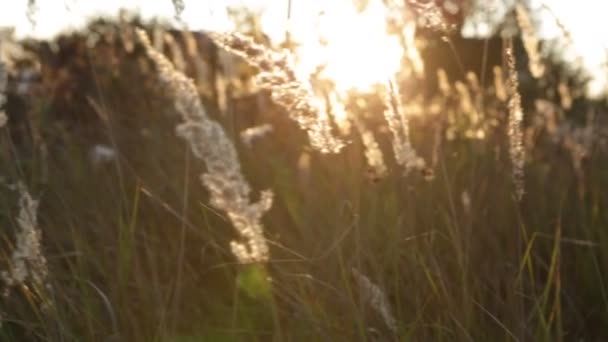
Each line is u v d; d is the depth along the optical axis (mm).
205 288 4027
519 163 3520
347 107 4156
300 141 5312
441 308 3586
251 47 3182
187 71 5590
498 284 3693
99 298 3814
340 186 4156
